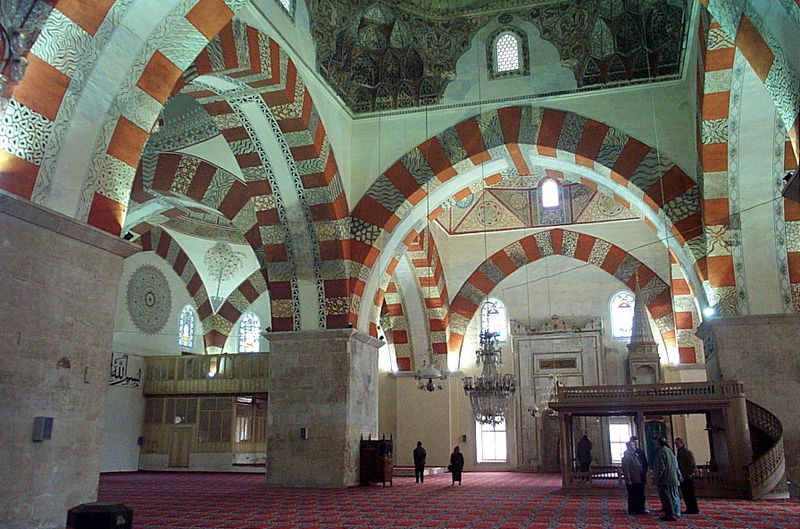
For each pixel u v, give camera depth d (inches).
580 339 756.6
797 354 409.1
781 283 415.5
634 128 468.1
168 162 524.4
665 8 458.6
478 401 568.7
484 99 498.0
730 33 283.3
